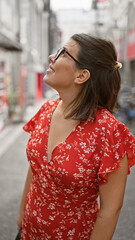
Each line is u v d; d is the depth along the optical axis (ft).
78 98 3.26
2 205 10.30
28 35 54.65
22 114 30.89
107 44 3.24
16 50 27.68
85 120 3.22
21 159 16.67
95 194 3.42
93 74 3.18
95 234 3.22
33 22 59.36
